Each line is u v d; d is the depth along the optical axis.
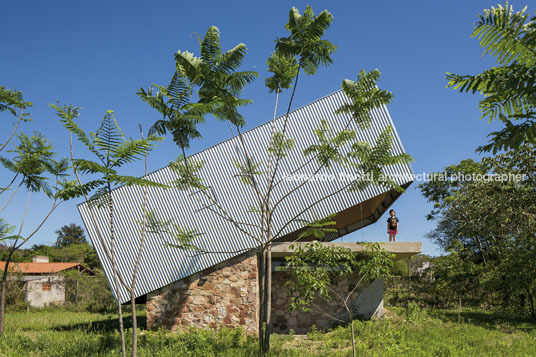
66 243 67.00
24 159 11.38
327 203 14.41
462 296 21.50
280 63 9.73
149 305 14.41
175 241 14.56
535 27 3.13
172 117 9.16
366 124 10.19
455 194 24.81
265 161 14.80
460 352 9.52
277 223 14.38
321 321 14.98
